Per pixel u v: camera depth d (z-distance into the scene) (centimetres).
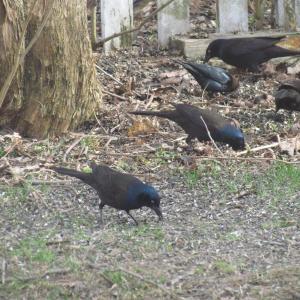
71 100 1388
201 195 1173
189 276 906
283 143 1356
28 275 897
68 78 1372
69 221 1072
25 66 1343
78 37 1381
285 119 1524
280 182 1220
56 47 1345
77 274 902
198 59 1817
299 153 1343
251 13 2067
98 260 938
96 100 1455
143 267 923
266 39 1773
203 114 1352
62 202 1139
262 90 1688
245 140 1407
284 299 862
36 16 1327
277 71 1822
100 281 889
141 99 1603
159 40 1870
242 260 948
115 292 870
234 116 1537
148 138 1404
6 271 908
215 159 1295
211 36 1864
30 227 1049
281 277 906
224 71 1644
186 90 1659
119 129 1425
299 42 1878
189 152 1345
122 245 981
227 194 1176
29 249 961
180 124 1373
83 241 991
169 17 1866
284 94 1511
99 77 1683
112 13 1830
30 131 1374
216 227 1053
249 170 1268
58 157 1302
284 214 1101
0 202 1127
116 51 1841
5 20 1310
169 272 914
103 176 1059
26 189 1162
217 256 959
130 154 1320
